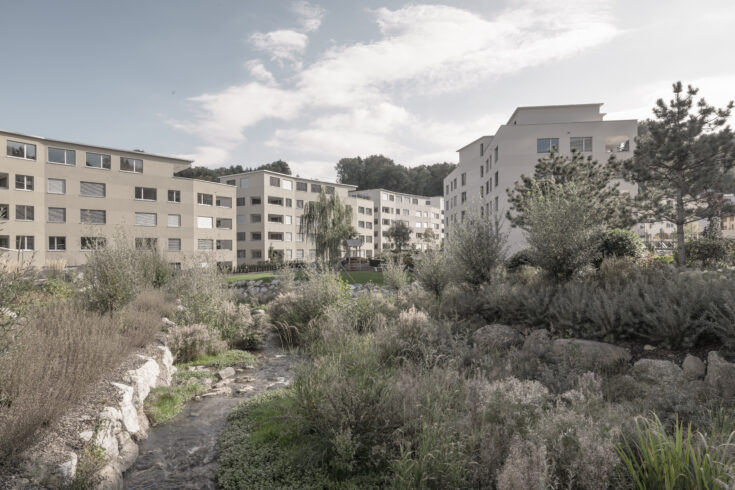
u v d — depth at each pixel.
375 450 4.30
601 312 7.92
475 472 3.74
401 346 7.75
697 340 6.76
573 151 21.56
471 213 13.01
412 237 98.88
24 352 4.88
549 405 4.39
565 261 11.13
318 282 12.70
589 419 3.82
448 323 9.18
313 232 34.72
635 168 18.20
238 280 27.17
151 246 16.48
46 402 4.30
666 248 26.58
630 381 5.75
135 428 5.45
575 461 3.35
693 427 4.22
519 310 9.99
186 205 45.41
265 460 4.70
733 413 4.38
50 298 10.25
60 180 36.59
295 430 5.17
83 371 5.45
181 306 12.14
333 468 4.41
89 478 3.90
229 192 50.81
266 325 12.03
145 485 4.39
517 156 33.66
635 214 19.28
